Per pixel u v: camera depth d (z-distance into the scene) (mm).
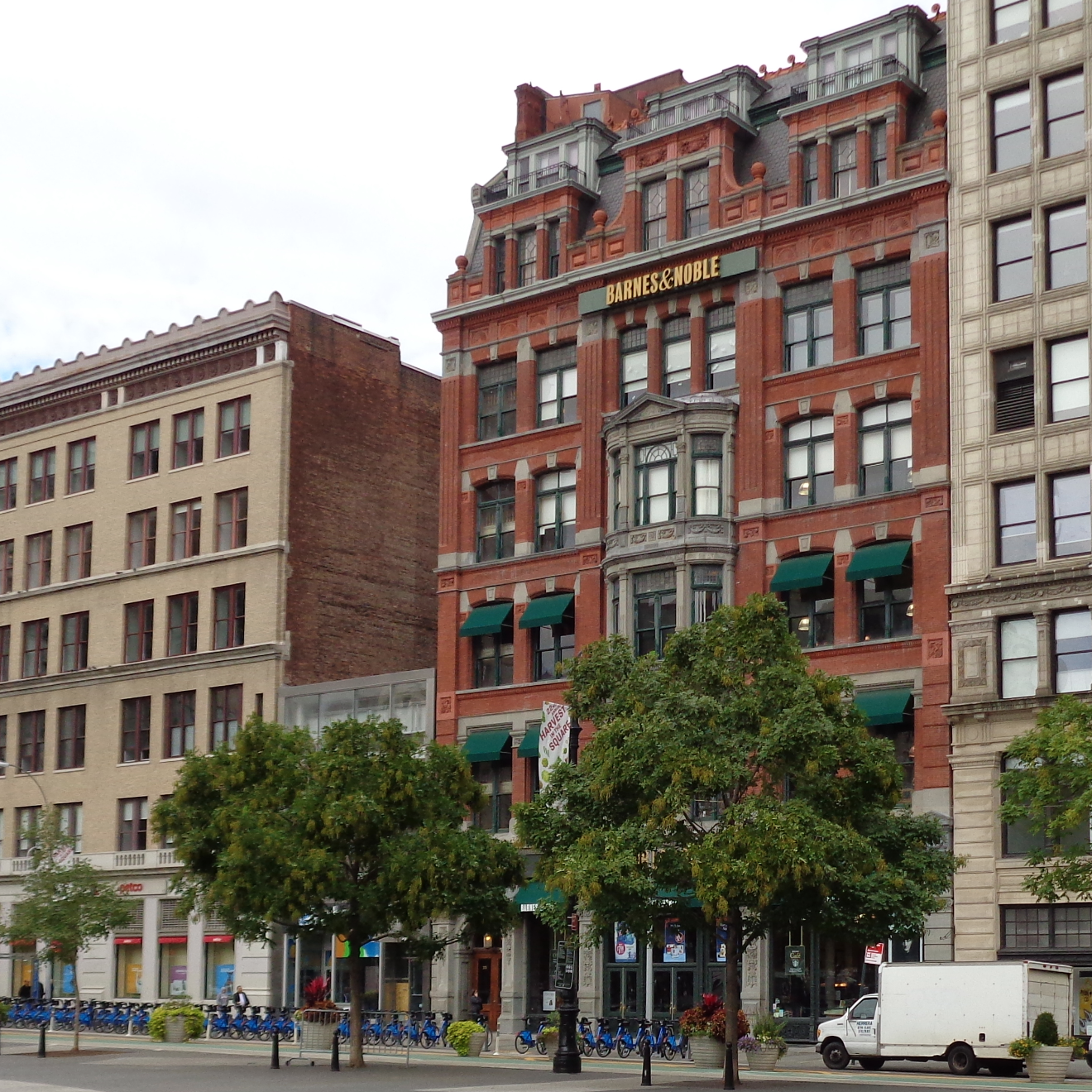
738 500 59812
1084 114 54312
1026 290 54688
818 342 59375
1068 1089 37281
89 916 57469
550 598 64125
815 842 36562
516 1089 37125
